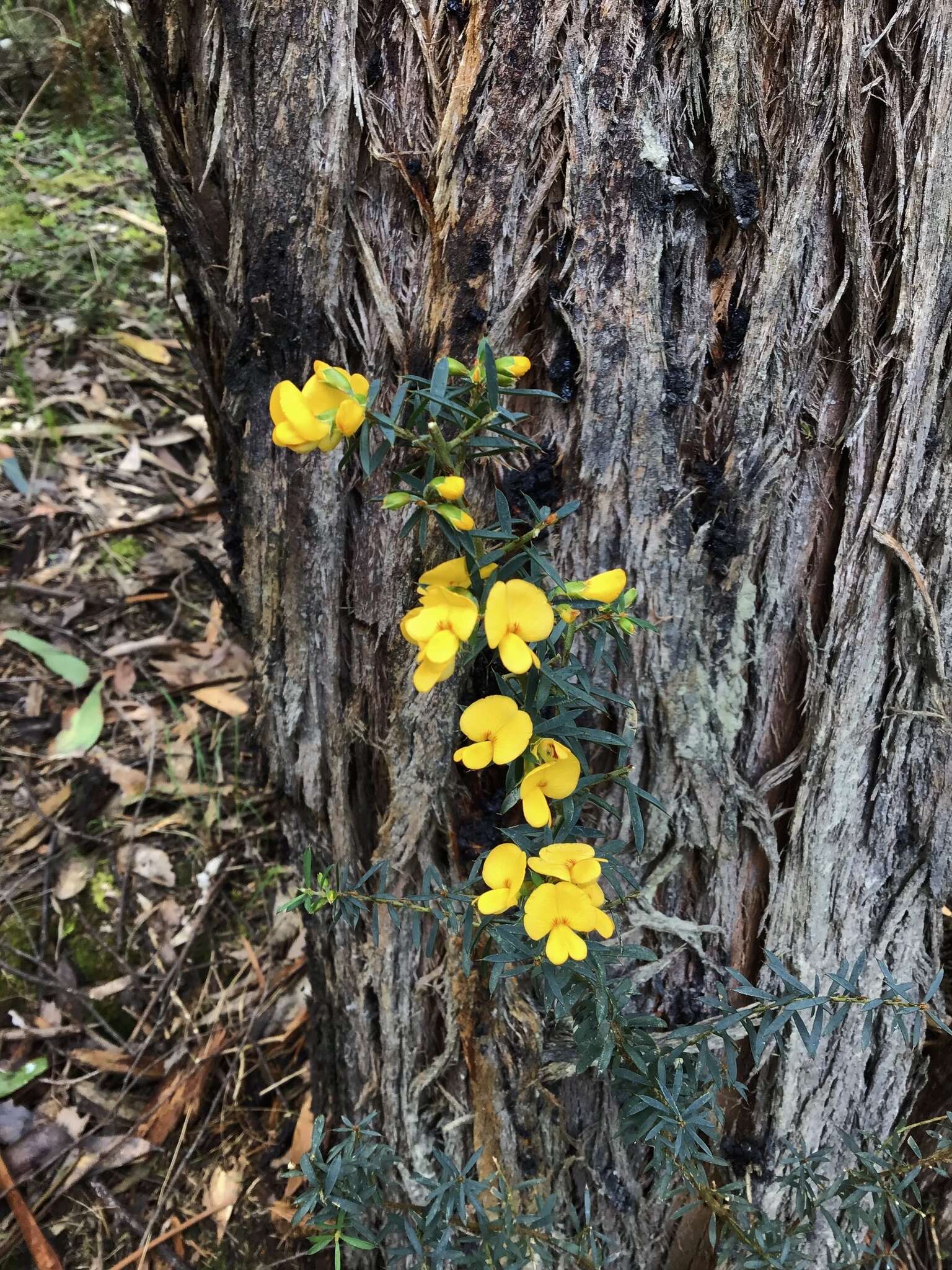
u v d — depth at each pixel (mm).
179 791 738
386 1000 455
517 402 366
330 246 361
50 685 803
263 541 417
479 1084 438
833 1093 444
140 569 901
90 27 1189
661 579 382
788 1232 416
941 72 329
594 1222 465
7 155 1309
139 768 753
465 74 327
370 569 396
